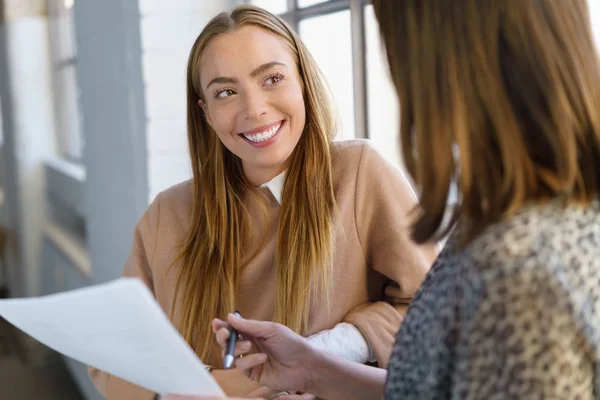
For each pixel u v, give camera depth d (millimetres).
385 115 1933
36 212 3559
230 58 1300
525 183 699
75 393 3137
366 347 1329
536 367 653
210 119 1380
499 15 703
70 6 3193
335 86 2055
